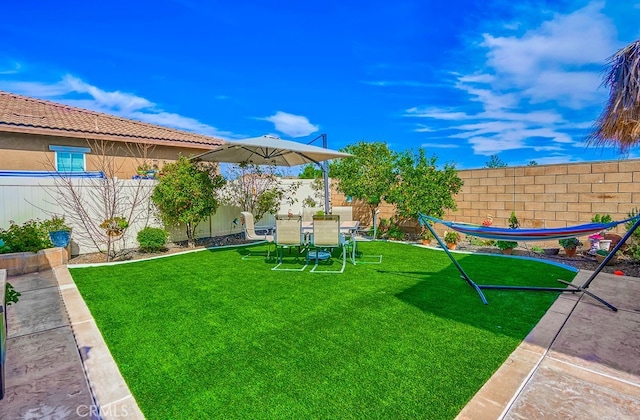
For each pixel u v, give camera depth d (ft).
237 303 17.97
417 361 11.96
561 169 30.89
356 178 40.93
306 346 13.15
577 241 28.91
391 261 28.04
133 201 34.35
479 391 10.27
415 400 9.89
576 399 9.86
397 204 37.45
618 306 16.92
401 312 16.46
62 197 30.58
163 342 13.61
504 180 34.40
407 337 13.79
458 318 15.67
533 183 32.58
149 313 16.65
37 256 25.09
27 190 29.01
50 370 11.61
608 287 19.99
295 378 11.05
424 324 15.03
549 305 17.24
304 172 68.39
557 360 11.94
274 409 9.60
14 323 15.51
